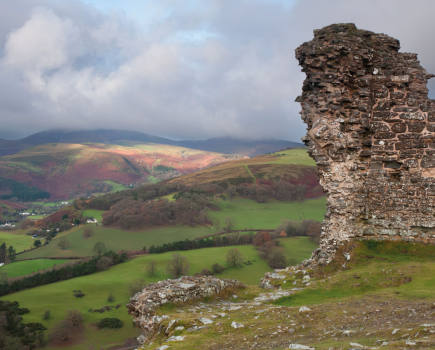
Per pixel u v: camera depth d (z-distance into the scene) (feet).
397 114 50.44
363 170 50.88
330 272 46.32
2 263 305.94
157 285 40.42
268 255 255.91
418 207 48.67
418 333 19.33
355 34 50.72
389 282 37.76
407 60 51.44
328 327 25.03
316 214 406.00
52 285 247.29
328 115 49.90
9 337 170.30
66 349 168.86
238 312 32.45
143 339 33.53
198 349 23.13
